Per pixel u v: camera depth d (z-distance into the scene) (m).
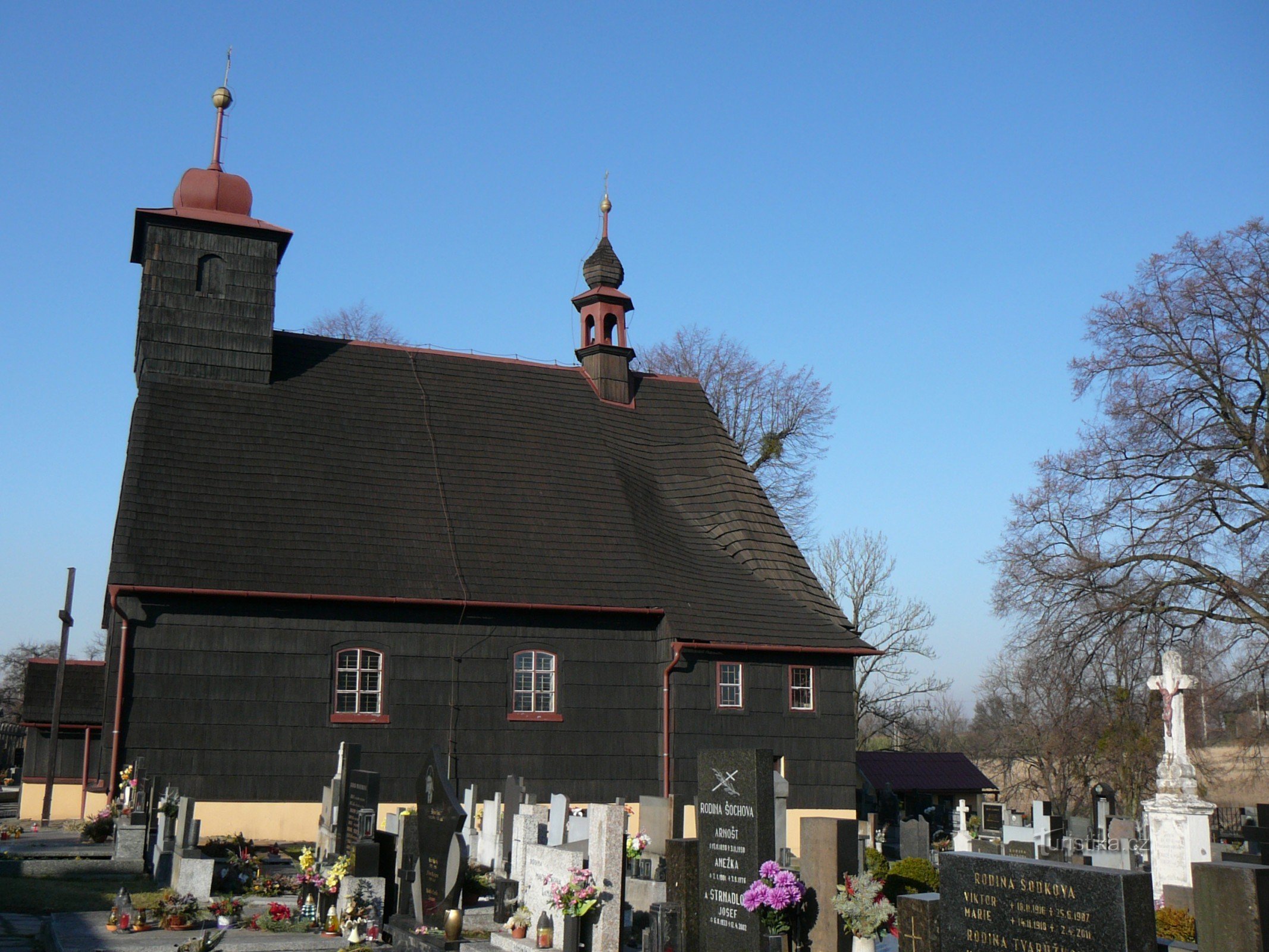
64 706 32.50
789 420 51.47
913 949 11.54
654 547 30.25
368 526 27.14
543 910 14.00
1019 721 57.25
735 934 12.53
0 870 18.64
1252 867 11.12
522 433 31.72
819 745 29.06
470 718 26.16
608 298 35.41
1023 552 34.53
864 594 53.50
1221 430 32.81
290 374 30.09
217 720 24.11
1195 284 32.56
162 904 15.26
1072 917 9.16
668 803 20.75
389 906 15.98
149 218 28.89
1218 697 33.16
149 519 25.11
